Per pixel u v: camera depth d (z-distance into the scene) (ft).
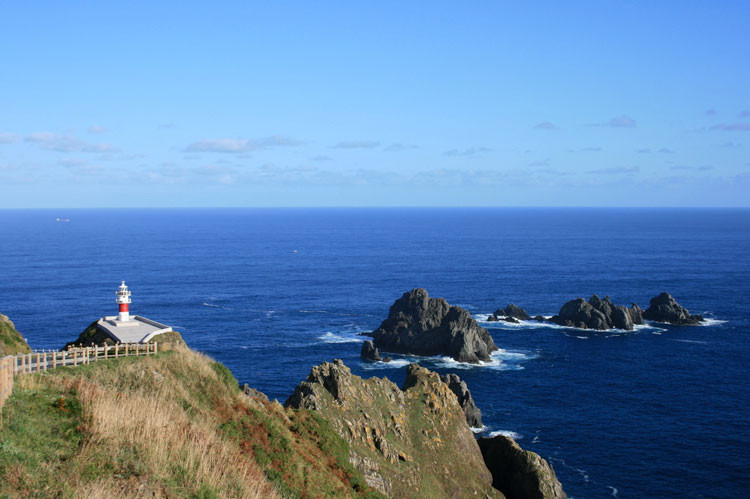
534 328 451.94
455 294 599.16
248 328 447.01
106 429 80.28
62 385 91.30
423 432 175.63
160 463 78.02
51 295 558.15
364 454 146.51
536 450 236.43
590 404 289.74
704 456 230.68
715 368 348.79
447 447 176.76
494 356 377.50
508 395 304.09
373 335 409.08
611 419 269.44
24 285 618.03
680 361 363.97
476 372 343.87
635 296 583.17
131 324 154.51
